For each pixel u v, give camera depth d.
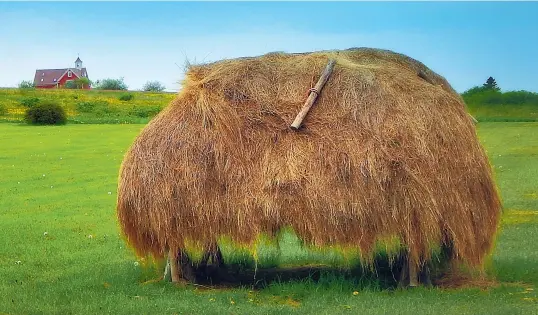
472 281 10.14
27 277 11.30
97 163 33.12
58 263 12.41
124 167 10.02
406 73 10.63
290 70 10.60
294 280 10.34
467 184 9.49
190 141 9.87
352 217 9.23
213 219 9.52
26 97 72.00
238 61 10.92
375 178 9.28
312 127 9.84
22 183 26.09
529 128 42.59
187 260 10.34
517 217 16.08
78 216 18.39
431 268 10.12
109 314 8.73
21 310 9.05
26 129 51.12
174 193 9.62
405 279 9.79
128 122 58.69
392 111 9.81
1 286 10.52
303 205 9.30
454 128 9.77
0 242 14.46
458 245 9.38
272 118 10.04
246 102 10.24
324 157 9.50
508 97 53.38
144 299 9.38
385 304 8.80
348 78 10.25
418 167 9.35
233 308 8.84
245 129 9.93
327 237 9.27
